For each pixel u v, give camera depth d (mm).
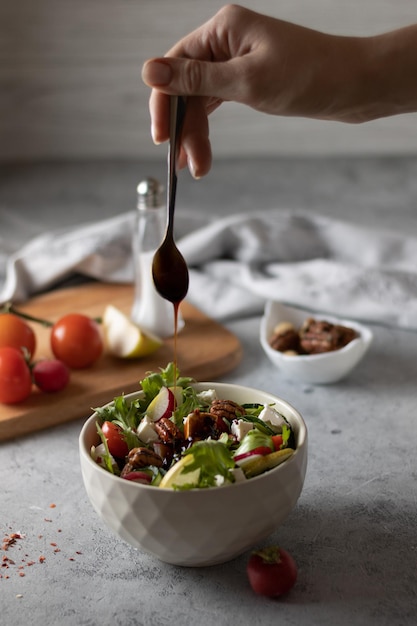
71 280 1373
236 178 1970
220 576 804
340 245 1385
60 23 2043
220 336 1173
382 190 1854
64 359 1097
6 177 2004
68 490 918
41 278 1320
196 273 1323
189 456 752
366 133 2145
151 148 2176
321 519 864
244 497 744
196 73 860
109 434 811
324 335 1089
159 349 1146
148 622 762
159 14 2045
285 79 868
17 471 949
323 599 779
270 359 1149
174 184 894
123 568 816
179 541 754
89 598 786
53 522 874
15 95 2104
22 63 2076
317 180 1944
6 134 2141
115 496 755
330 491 902
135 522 755
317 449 967
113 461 793
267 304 1187
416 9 2041
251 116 2133
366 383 1089
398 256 1365
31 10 2027
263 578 767
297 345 1113
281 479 758
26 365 1025
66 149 2170
